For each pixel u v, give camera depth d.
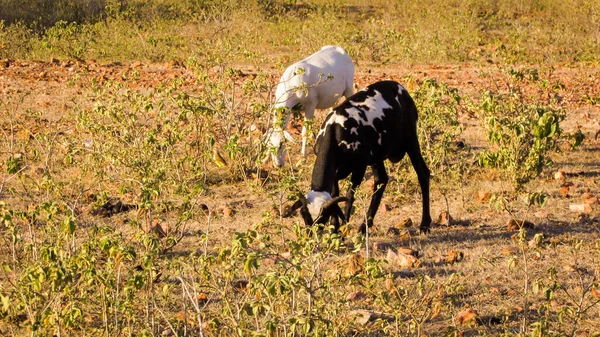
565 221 21.33
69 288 13.41
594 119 33.44
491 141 20.48
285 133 23.75
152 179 18.91
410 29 49.16
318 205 17.48
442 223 21.23
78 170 25.16
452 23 51.66
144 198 16.22
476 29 52.62
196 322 14.47
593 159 27.70
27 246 15.85
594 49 47.84
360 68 44.09
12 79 40.53
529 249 17.56
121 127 25.06
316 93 26.00
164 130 24.81
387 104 19.70
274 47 47.94
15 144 28.31
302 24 52.53
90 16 57.00
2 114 32.81
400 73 42.88
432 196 23.80
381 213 22.30
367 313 14.94
